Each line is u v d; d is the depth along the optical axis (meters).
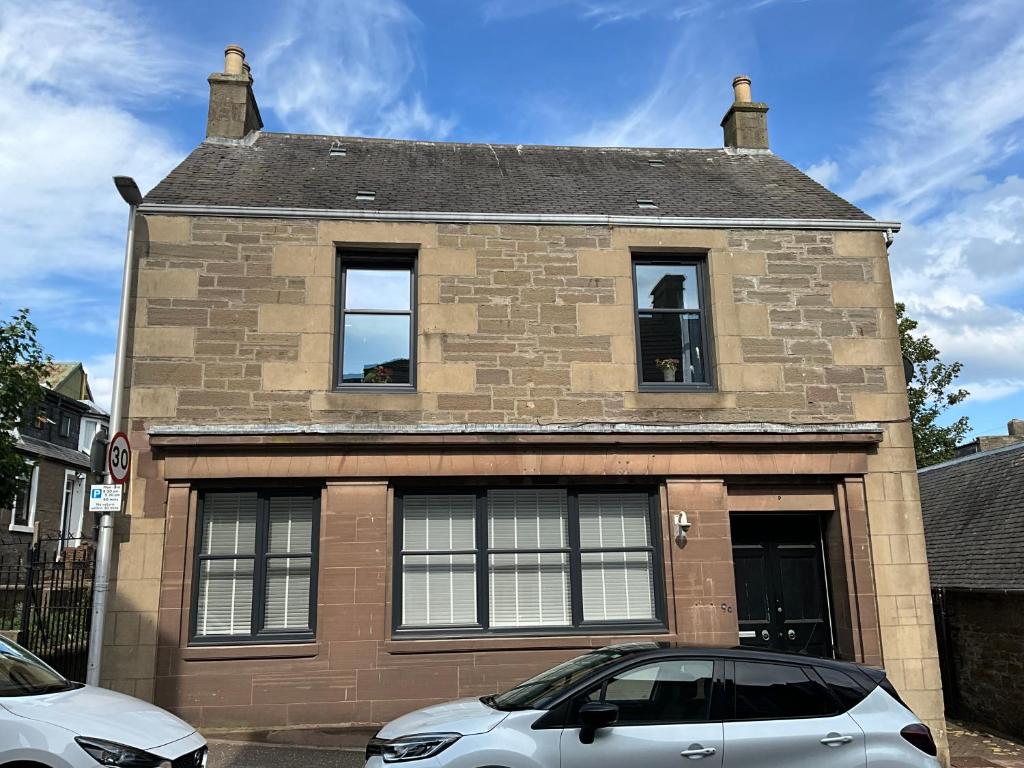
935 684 8.83
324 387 8.91
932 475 16.06
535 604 8.94
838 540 9.31
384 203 9.89
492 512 9.08
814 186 11.49
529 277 9.48
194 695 8.06
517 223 9.57
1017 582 9.91
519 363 9.25
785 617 9.38
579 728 4.83
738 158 12.83
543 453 8.98
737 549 9.52
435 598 8.80
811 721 4.95
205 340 8.84
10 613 12.09
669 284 9.95
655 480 9.22
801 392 9.55
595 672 5.08
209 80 11.61
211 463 8.50
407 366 9.32
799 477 9.34
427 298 9.27
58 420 25.78
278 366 8.89
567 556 9.09
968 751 9.47
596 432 8.98
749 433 9.19
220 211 9.09
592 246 9.66
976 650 11.16
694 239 9.84
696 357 9.79
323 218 9.28
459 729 4.89
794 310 9.77
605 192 10.93
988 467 13.95
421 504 9.02
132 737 4.96
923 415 20.89
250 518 8.73
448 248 9.43
